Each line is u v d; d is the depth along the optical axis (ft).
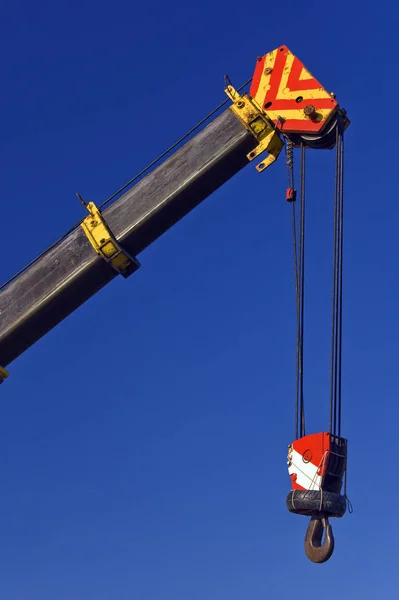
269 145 38.14
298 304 36.63
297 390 35.35
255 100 38.91
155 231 39.09
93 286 39.24
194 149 38.83
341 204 37.27
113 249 38.29
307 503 32.09
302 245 37.47
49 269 39.06
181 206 38.86
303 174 38.37
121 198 39.14
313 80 38.50
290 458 33.32
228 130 38.63
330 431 34.19
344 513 32.53
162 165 39.09
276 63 39.40
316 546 32.01
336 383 34.91
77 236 39.14
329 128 37.83
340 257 36.63
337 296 36.04
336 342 35.42
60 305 39.11
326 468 32.53
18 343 39.47
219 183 38.96
